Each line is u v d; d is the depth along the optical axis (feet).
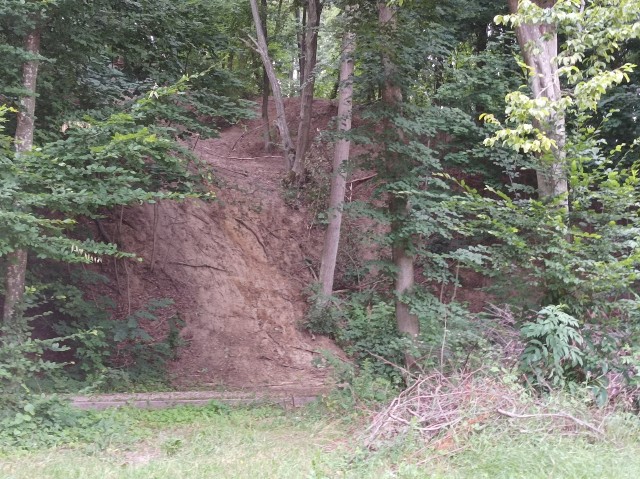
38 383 28.37
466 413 20.21
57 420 23.57
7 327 24.20
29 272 31.48
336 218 46.26
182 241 45.78
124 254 24.75
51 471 18.58
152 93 26.00
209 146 63.31
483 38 52.65
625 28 23.41
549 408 20.95
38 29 27.58
